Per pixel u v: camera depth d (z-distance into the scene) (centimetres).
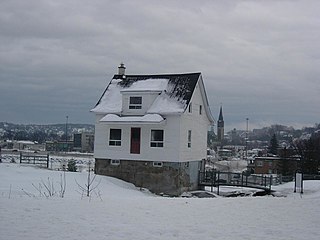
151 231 1129
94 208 1440
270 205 1606
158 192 3731
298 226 1226
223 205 1608
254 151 14625
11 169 3178
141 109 3866
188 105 3778
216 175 4359
